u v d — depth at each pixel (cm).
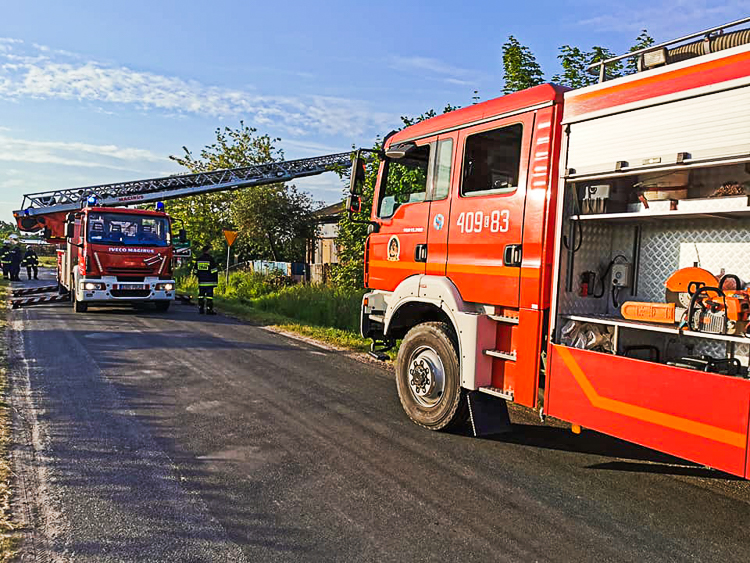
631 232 443
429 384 544
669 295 397
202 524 357
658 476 446
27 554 319
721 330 347
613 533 354
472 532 353
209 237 2972
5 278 2723
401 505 388
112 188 2236
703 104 343
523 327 451
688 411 338
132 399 632
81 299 1338
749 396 309
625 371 372
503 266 470
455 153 532
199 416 578
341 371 802
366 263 667
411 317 620
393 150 609
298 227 2861
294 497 397
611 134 395
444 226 539
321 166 2795
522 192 457
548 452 496
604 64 413
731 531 359
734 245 392
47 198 2067
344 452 485
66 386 679
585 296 441
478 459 476
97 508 376
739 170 353
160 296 1417
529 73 1083
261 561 317
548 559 324
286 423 561
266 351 944
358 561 318
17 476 424
